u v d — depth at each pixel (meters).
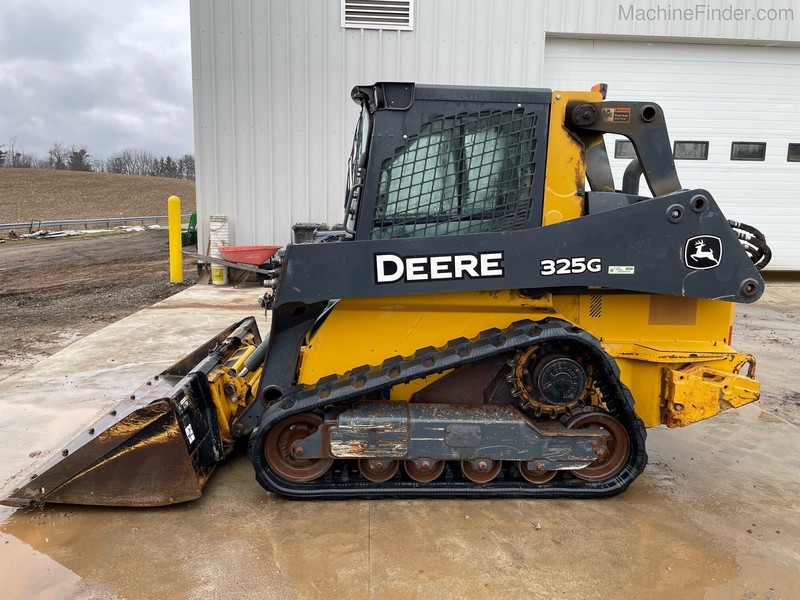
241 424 3.30
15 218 27.77
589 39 10.66
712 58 10.96
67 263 14.05
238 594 2.37
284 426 3.11
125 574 2.49
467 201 2.98
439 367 2.93
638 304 3.19
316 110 9.95
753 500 3.22
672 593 2.42
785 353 6.38
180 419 2.93
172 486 2.96
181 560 2.59
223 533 2.80
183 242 14.91
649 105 2.94
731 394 3.12
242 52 9.67
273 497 3.14
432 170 2.94
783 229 11.71
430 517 2.96
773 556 2.70
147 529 2.83
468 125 2.93
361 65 9.89
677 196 2.90
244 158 9.96
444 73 10.03
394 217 2.96
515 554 2.66
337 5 9.68
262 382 3.24
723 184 11.48
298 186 10.12
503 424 2.99
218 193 10.02
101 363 5.45
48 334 6.87
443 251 2.86
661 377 3.25
